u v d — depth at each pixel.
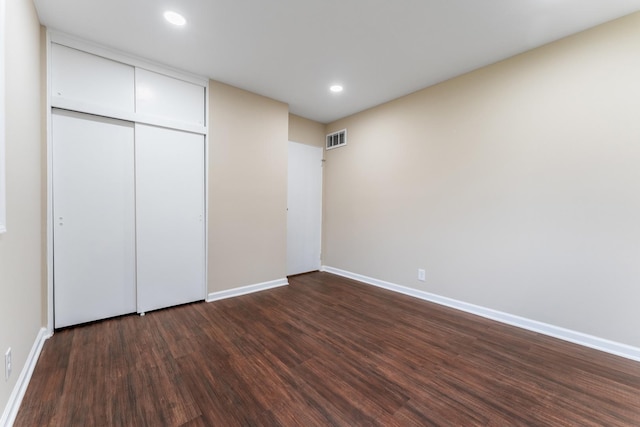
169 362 1.94
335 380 1.77
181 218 3.00
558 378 1.81
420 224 3.36
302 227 4.49
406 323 2.64
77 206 2.44
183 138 3.00
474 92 2.86
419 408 1.53
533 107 2.46
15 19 1.54
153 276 2.84
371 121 3.97
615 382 1.77
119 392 1.62
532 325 2.49
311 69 2.90
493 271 2.73
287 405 1.54
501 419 1.46
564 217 2.31
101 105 2.51
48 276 2.25
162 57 2.69
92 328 2.44
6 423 1.31
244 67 2.87
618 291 2.08
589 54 2.18
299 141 4.39
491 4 1.93
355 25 2.19
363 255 4.09
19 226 1.61
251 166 3.49
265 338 2.31
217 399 1.58
